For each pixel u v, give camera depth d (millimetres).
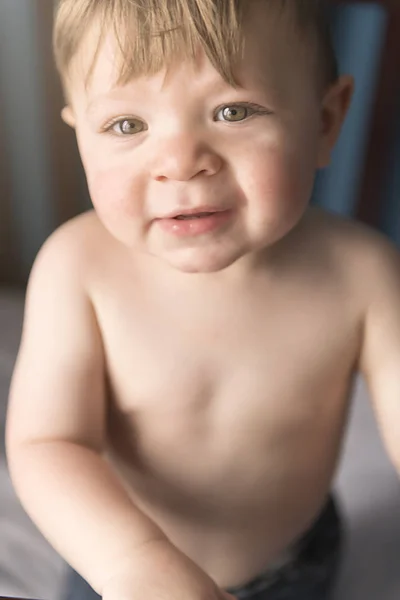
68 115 507
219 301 519
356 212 1187
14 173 1183
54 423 513
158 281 520
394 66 1087
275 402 542
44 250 549
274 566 677
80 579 686
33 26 1066
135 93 414
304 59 445
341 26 1065
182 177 416
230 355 527
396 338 542
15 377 538
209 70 405
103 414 547
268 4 420
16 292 1226
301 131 446
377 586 770
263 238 448
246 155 424
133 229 448
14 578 744
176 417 543
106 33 416
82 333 523
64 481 481
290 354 532
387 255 551
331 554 722
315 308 531
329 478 628
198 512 594
